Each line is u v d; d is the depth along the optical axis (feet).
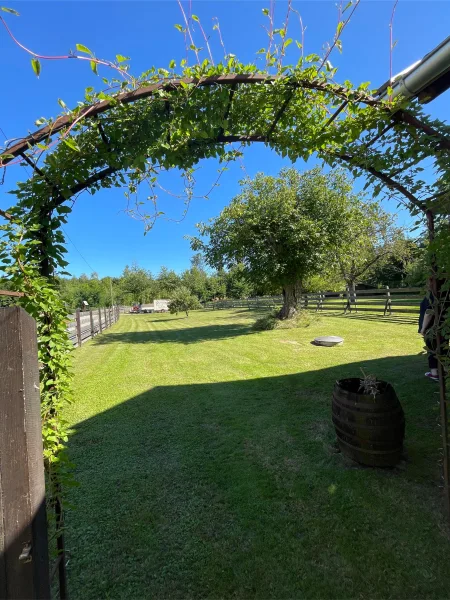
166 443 10.42
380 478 7.86
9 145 4.84
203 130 6.09
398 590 5.11
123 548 6.22
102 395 15.66
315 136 6.95
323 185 32.81
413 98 6.68
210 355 24.27
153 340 35.32
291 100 6.45
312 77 6.05
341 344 24.72
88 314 41.01
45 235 5.52
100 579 5.59
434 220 6.47
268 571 5.57
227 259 37.04
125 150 5.73
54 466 5.26
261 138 7.11
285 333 32.76
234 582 5.41
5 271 4.71
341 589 5.18
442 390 6.70
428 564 5.52
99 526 6.81
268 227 32.73
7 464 3.22
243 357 22.72
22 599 3.17
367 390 8.48
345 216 32.94
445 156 5.78
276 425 11.22
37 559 3.30
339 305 51.29
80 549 6.23
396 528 6.33
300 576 5.45
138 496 7.77
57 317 5.47
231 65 5.75
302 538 6.23
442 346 6.57
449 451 6.70
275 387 15.43
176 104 5.64
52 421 5.34
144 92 5.37
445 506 6.69
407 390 13.60
